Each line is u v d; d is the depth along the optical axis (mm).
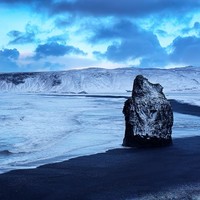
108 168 13266
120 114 42594
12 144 20766
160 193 9828
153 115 17922
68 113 45500
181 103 60125
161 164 13672
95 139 21812
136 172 12461
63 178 11797
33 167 13688
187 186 10406
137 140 17922
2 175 12297
